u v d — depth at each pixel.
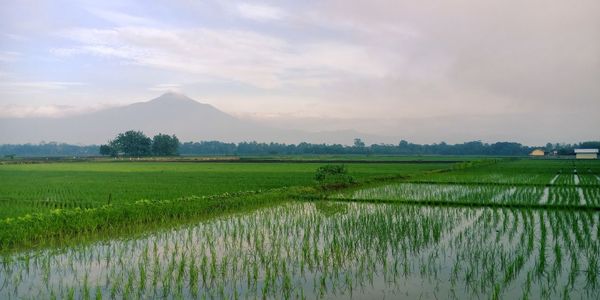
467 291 9.33
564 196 25.27
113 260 11.67
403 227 15.59
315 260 11.53
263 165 74.69
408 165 75.44
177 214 18.41
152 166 70.69
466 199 24.25
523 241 13.84
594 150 127.62
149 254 12.23
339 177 33.25
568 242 13.65
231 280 9.91
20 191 27.36
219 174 47.78
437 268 10.89
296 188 28.67
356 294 9.13
